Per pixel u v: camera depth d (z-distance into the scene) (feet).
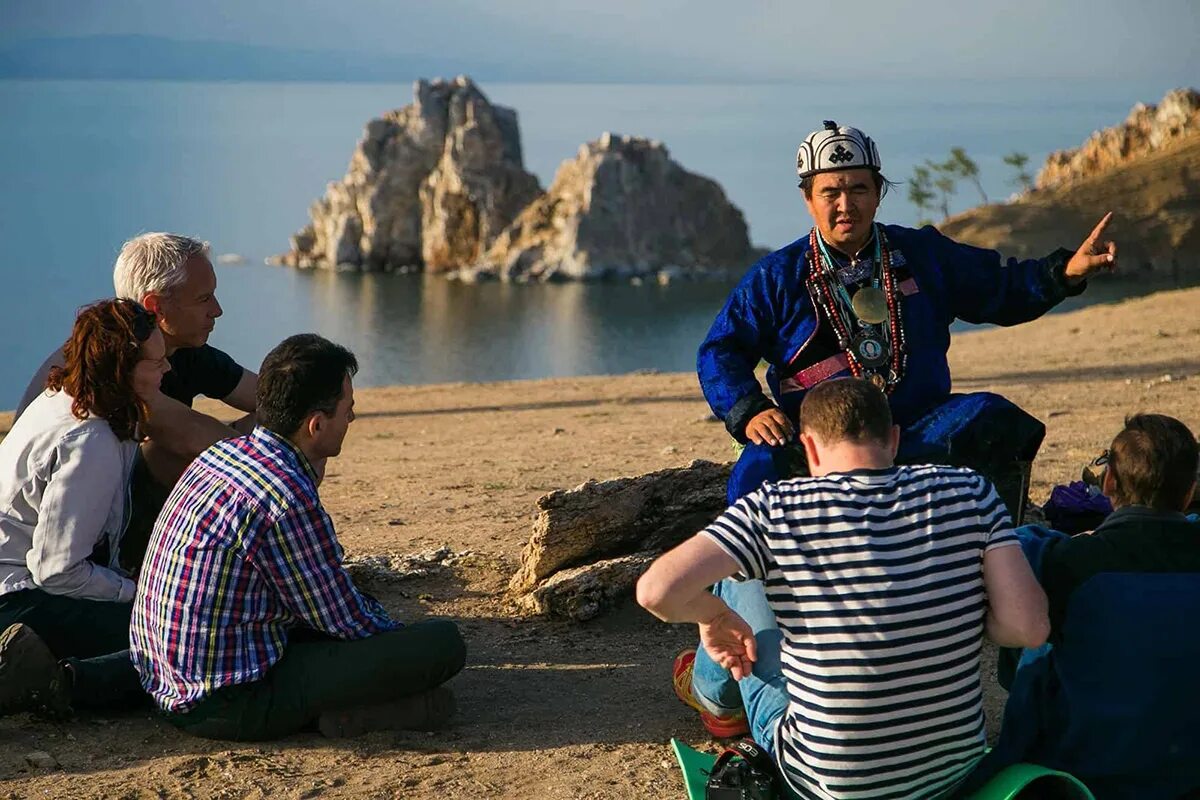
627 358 303.48
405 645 15.42
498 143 495.00
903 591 11.30
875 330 16.12
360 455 43.19
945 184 390.83
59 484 15.92
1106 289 315.37
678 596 11.31
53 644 16.22
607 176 465.06
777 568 11.51
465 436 48.80
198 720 15.15
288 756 14.79
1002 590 11.40
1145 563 12.19
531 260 470.80
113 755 14.80
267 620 15.21
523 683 17.66
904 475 11.69
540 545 20.79
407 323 369.09
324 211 531.09
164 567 15.16
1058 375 57.52
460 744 15.29
